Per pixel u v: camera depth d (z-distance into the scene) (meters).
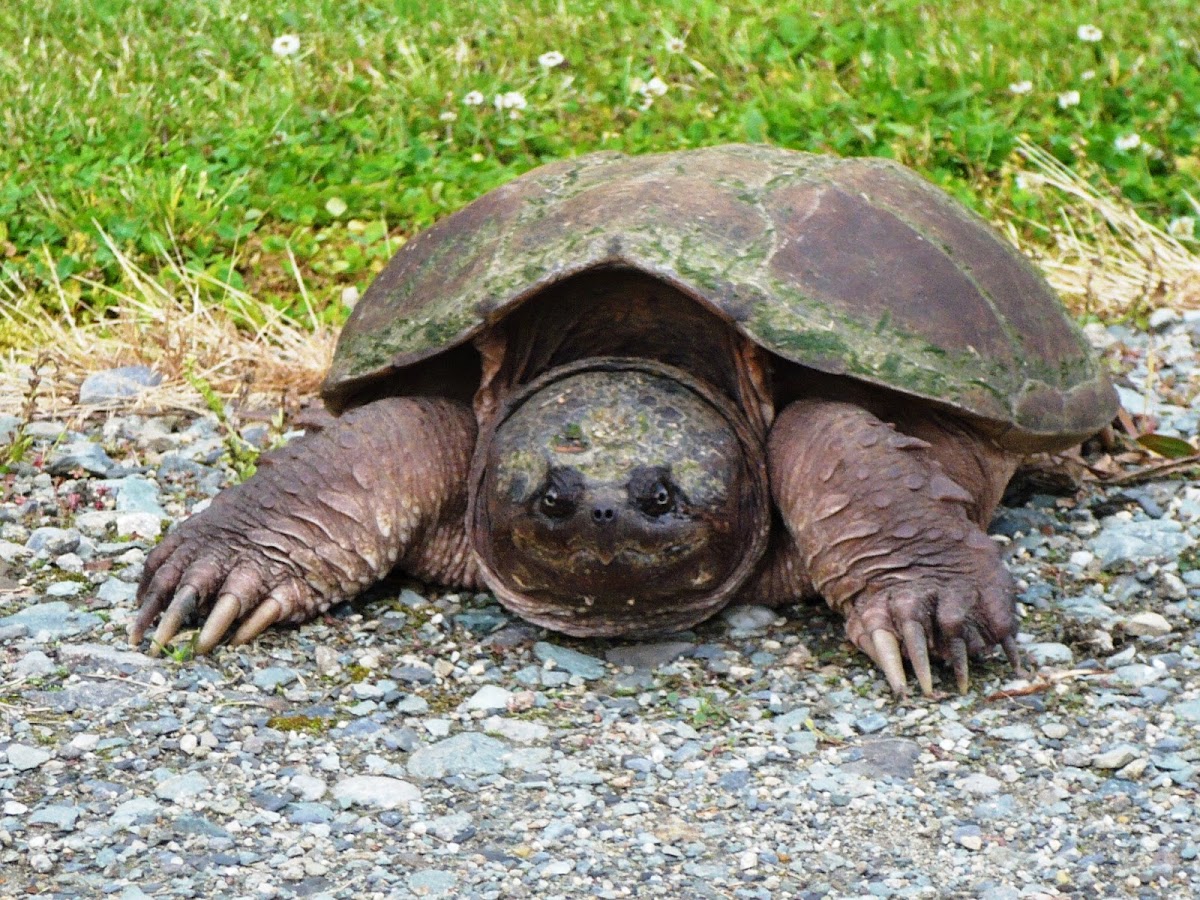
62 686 1.50
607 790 1.44
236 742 1.47
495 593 1.57
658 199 1.58
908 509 1.51
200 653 1.53
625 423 1.53
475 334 1.56
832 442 1.53
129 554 1.64
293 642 1.55
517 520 1.52
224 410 1.86
